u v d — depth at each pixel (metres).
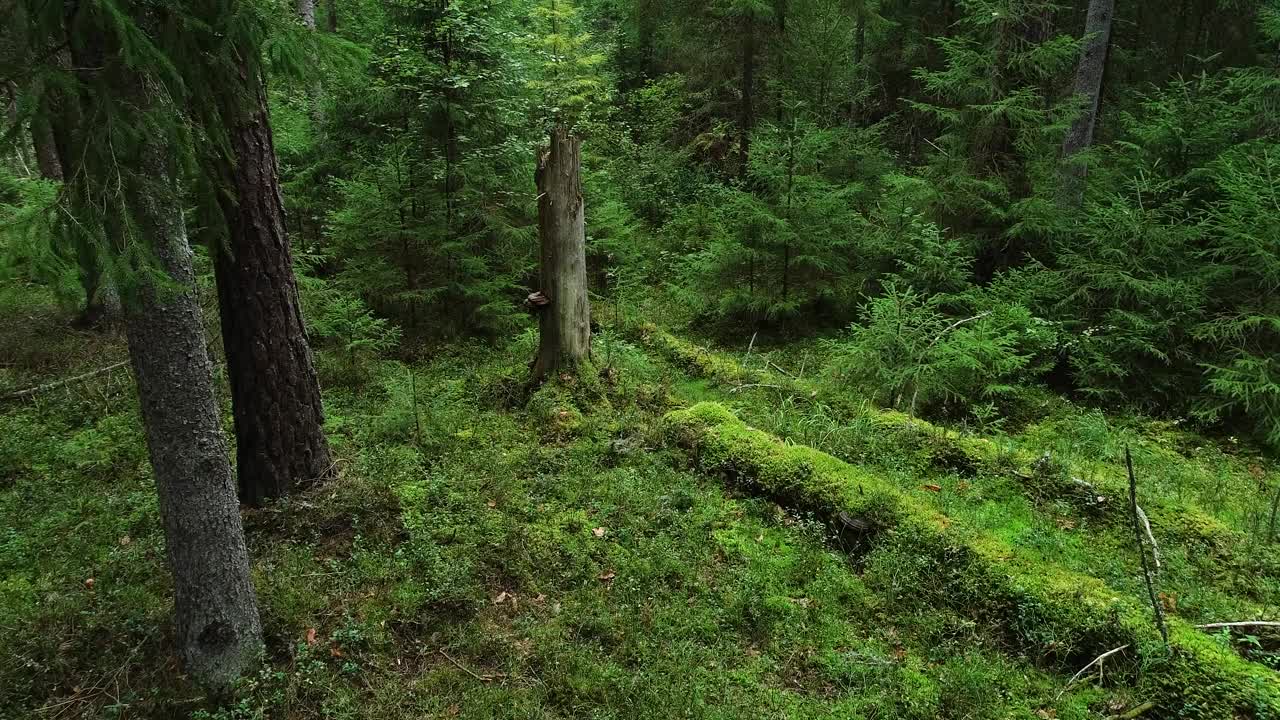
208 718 3.81
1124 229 8.35
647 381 8.38
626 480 6.19
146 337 3.52
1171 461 6.80
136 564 5.04
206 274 9.30
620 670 4.15
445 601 4.70
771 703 3.94
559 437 7.08
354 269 9.73
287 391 5.69
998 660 4.22
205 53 3.42
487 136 10.12
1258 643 4.12
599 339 9.23
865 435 6.83
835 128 11.88
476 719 3.83
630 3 15.81
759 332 10.74
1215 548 5.20
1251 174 7.83
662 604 4.73
